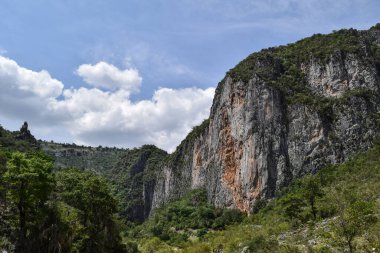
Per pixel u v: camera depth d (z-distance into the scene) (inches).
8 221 1927.9
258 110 4785.9
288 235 2620.6
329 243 1804.9
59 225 1984.5
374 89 4431.6
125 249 2768.2
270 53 5698.8
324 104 4478.3
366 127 4124.0
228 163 5162.4
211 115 6141.7
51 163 2085.4
